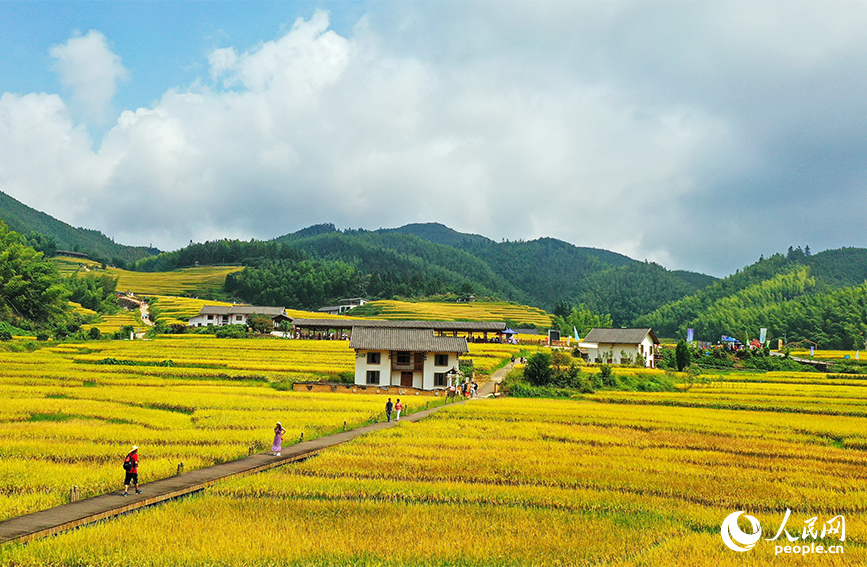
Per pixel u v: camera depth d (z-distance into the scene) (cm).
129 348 11369
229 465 3431
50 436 4056
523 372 8944
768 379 9956
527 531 2489
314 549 2241
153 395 6200
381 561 2169
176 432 4331
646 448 4334
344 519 2586
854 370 11725
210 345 12250
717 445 4450
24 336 12450
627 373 9712
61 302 15050
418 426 4962
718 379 9906
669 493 3106
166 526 2392
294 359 10269
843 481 3412
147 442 3984
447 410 6047
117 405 5491
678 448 4406
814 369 12075
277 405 5884
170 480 3053
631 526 2597
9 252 14112
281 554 2186
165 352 10738
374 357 8544
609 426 5288
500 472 3422
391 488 3041
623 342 11688
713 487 3206
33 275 14462
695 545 2359
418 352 8556
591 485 3219
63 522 2356
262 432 4409
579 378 8594
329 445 4122
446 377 8575
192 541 2252
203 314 17312
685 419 5712
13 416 4772
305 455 3769
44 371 7706
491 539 2388
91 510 2511
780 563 2214
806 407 6762
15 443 3778
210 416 5159
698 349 12650
